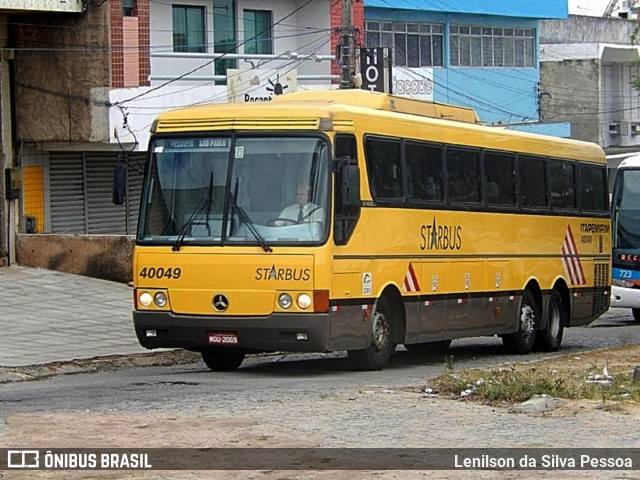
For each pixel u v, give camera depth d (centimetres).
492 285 1978
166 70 3341
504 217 2020
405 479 899
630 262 2878
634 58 5694
